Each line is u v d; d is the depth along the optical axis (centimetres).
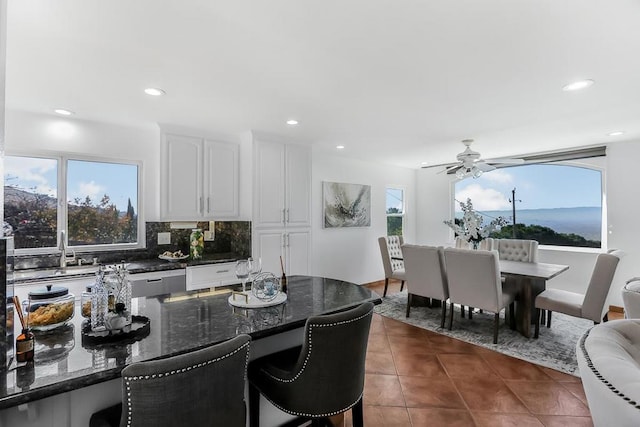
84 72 218
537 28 168
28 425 117
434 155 539
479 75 226
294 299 199
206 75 224
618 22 162
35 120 305
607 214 457
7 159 297
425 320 417
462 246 528
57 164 320
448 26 167
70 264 311
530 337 357
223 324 154
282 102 279
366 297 204
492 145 460
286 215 414
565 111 305
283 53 194
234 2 146
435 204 671
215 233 413
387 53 195
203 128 365
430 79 232
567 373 277
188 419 103
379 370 284
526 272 360
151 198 367
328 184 545
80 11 151
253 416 166
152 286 318
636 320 124
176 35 174
